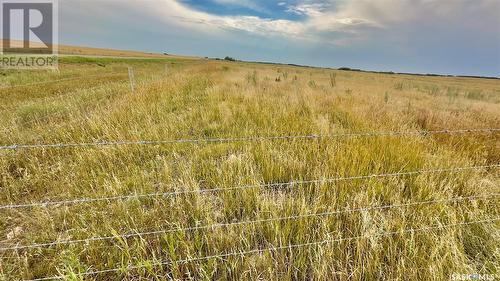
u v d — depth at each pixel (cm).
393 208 283
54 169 386
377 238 231
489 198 319
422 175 337
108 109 655
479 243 251
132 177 360
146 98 800
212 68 2950
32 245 234
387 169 375
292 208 277
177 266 216
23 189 355
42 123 572
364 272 216
